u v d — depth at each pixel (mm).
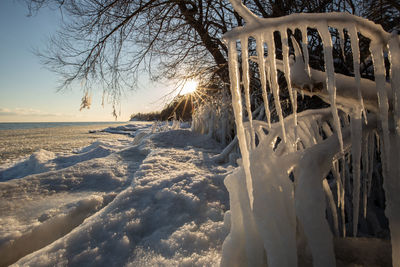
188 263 1201
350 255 1078
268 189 974
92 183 2918
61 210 2115
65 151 7539
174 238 1427
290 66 1121
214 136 5984
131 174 3264
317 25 800
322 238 874
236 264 1021
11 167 5074
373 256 1053
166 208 1822
